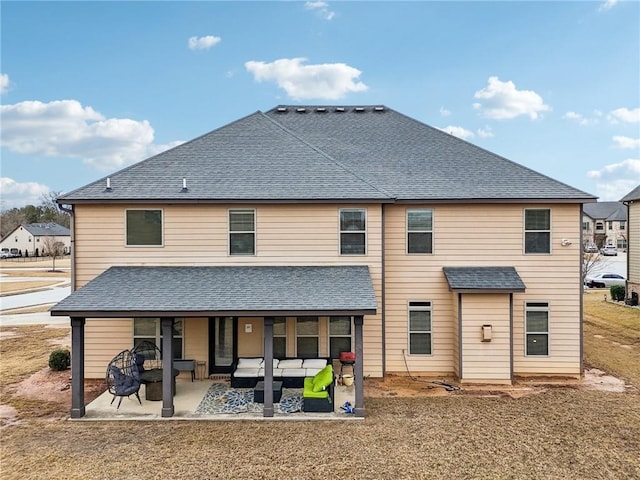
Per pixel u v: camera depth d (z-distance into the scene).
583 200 12.28
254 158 13.60
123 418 9.49
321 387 9.90
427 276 12.85
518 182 13.07
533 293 12.70
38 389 11.55
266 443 8.20
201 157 13.61
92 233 12.37
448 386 11.74
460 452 7.77
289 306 9.72
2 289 36.31
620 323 20.48
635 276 24.62
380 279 12.43
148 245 12.42
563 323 12.62
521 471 7.09
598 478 6.86
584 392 11.23
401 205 12.83
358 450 7.86
